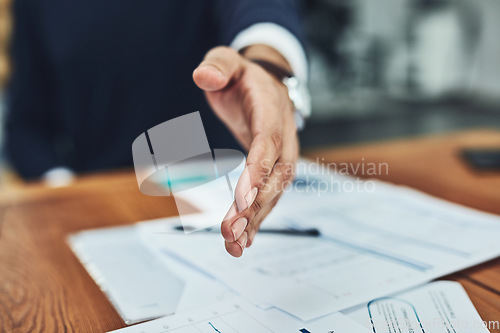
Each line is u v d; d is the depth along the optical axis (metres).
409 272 0.33
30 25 1.04
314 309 0.28
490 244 0.39
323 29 3.71
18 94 1.05
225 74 0.31
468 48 3.98
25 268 0.38
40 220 0.51
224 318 0.28
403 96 4.11
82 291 0.34
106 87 1.02
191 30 0.98
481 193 0.56
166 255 0.40
